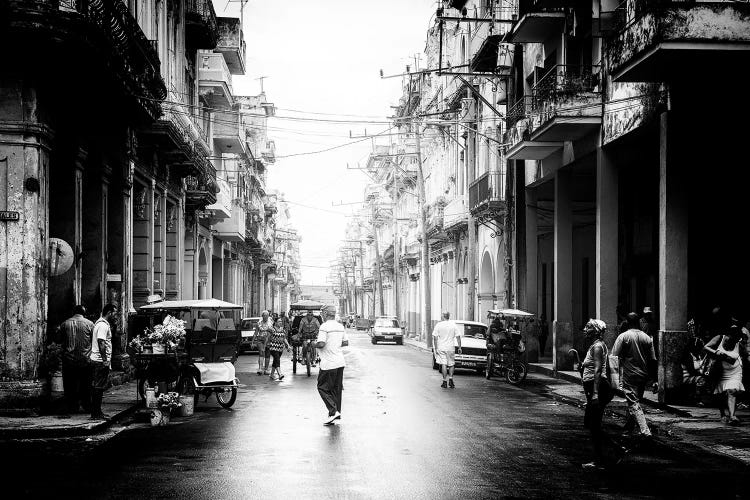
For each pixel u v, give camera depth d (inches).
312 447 441.4
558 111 805.2
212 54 1423.5
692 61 575.2
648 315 726.5
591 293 1242.0
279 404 655.1
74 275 688.4
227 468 380.8
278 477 359.3
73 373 560.7
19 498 318.7
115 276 795.4
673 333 634.2
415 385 844.6
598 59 834.8
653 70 597.6
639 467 398.3
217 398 641.0
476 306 1565.0
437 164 2023.9
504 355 897.5
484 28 1346.0
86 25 550.6
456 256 1791.3
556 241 964.0
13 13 533.6
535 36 975.6
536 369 1041.5
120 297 805.9
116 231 832.9
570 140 896.9
